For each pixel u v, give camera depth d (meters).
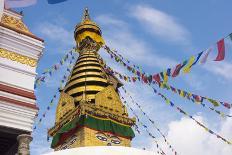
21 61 9.26
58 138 26.70
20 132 8.35
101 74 29.50
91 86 28.36
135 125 26.94
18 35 9.37
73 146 24.70
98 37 32.75
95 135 24.55
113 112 26.53
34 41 9.56
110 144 24.64
